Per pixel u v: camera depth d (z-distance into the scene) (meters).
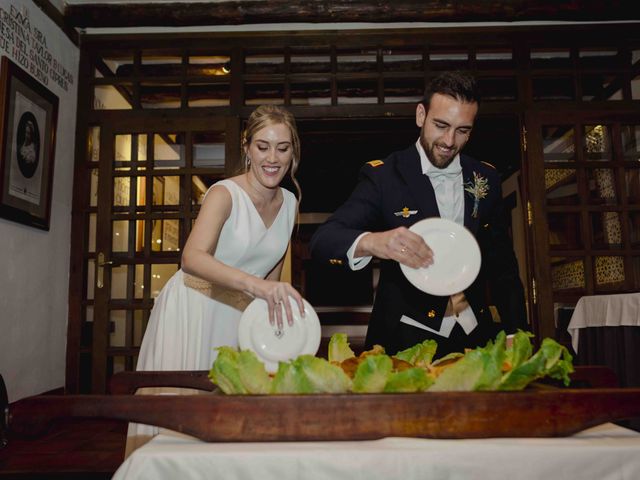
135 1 4.15
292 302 1.01
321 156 7.26
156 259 4.05
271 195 1.62
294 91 5.09
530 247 4.13
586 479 0.67
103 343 3.98
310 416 0.73
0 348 3.19
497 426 0.73
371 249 1.17
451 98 1.33
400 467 0.66
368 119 4.23
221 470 0.66
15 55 3.38
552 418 0.74
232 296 1.61
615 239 4.36
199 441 0.74
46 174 3.72
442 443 0.70
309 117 4.23
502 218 1.58
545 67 4.74
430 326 1.44
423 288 1.07
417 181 1.50
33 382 3.55
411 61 4.80
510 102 4.25
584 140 4.18
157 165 4.34
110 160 4.17
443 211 1.51
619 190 4.07
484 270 1.55
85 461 2.56
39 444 2.91
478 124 5.36
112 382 1.07
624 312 2.64
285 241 1.70
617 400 0.74
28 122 3.47
